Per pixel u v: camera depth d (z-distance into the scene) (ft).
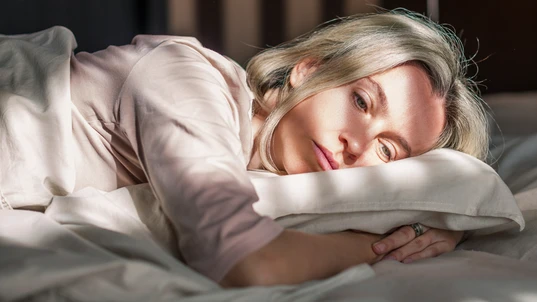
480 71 10.22
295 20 9.29
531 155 5.68
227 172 3.31
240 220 3.10
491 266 3.68
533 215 4.65
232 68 4.43
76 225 3.51
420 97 4.52
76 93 4.22
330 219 3.95
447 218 4.08
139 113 3.78
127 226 3.58
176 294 2.77
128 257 3.10
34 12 7.95
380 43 4.54
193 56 4.16
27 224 3.44
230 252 3.03
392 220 4.01
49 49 4.58
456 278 3.28
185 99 3.69
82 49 8.30
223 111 3.76
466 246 4.51
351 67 4.43
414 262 3.94
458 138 4.93
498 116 8.21
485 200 4.06
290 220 3.90
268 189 3.89
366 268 3.30
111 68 4.15
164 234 3.57
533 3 9.97
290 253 3.20
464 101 4.92
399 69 4.52
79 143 4.25
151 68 3.98
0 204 4.07
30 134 4.12
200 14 9.06
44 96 4.21
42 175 4.11
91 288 2.68
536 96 9.44
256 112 4.86
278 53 5.03
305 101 4.49
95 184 4.36
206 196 3.16
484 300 3.01
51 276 2.64
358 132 4.35
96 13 8.36
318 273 3.33
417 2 9.71
